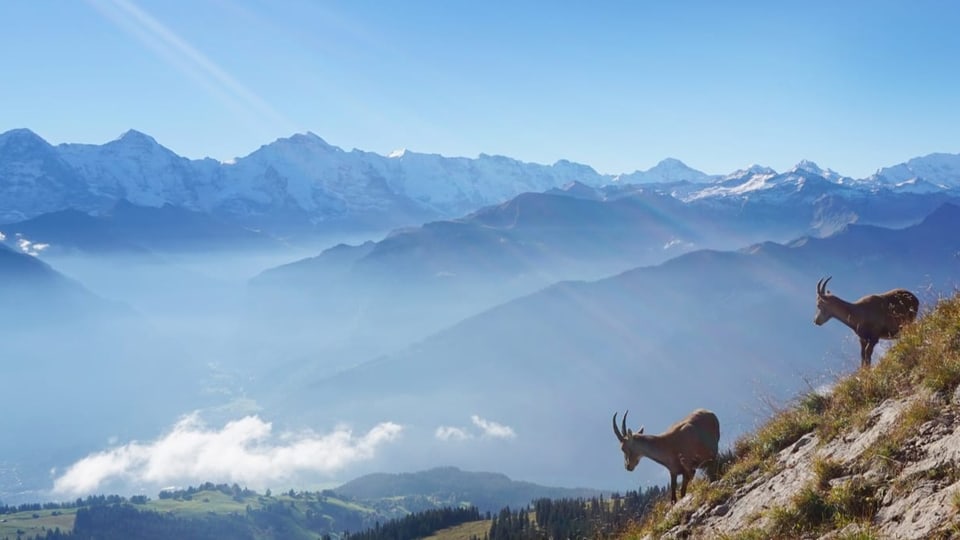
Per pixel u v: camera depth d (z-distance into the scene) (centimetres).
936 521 828
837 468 1077
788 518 1041
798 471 1199
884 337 1502
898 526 880
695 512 1355
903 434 1032
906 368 1241
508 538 9656
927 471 929
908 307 1484
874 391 1245
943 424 997
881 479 987
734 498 1296
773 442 1371
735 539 1087
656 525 1429
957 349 1140
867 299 1542
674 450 1499
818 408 1391
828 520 990
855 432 1169
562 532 6925
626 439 1538
